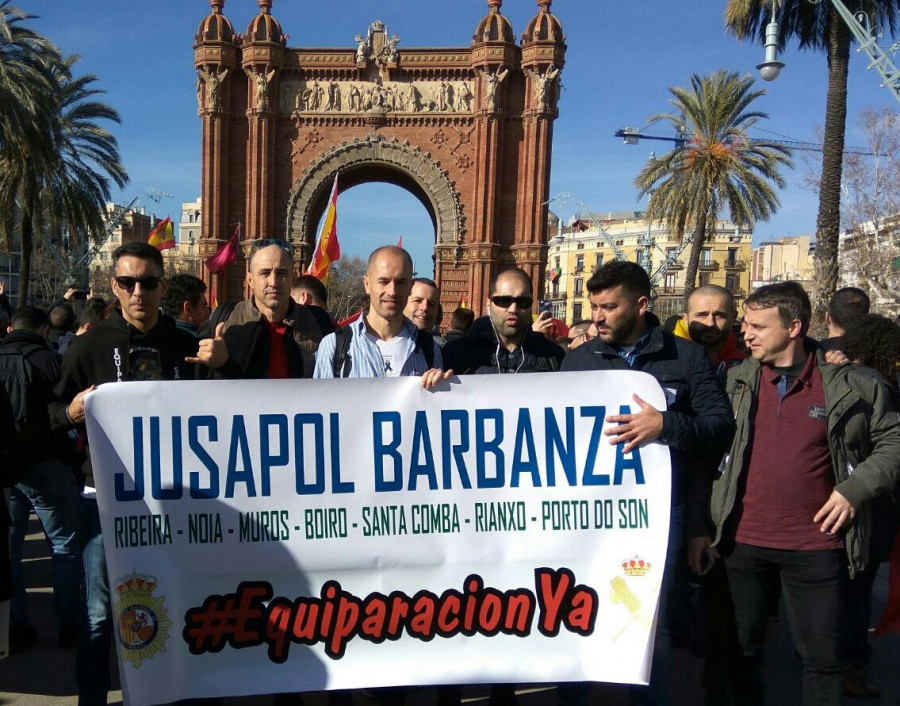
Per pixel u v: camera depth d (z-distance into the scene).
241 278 37.50
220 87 36.88
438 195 37.97
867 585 4.76
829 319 5.94
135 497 3.85
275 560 3.94
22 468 4.22
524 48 37.41
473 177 37.94
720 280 88.56
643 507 4.12
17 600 5.79
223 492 3.93
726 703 4.29
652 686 4.28
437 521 4.05
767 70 14.10
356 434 4.03
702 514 4.34
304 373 5.34
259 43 36.59
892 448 3.74
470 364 5.01
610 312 4.30
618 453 4.13
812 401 3.97
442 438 4.08
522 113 37.75
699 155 30.70
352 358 4.48
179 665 3.83
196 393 3.93
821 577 3.86
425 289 6.29
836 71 19.45
